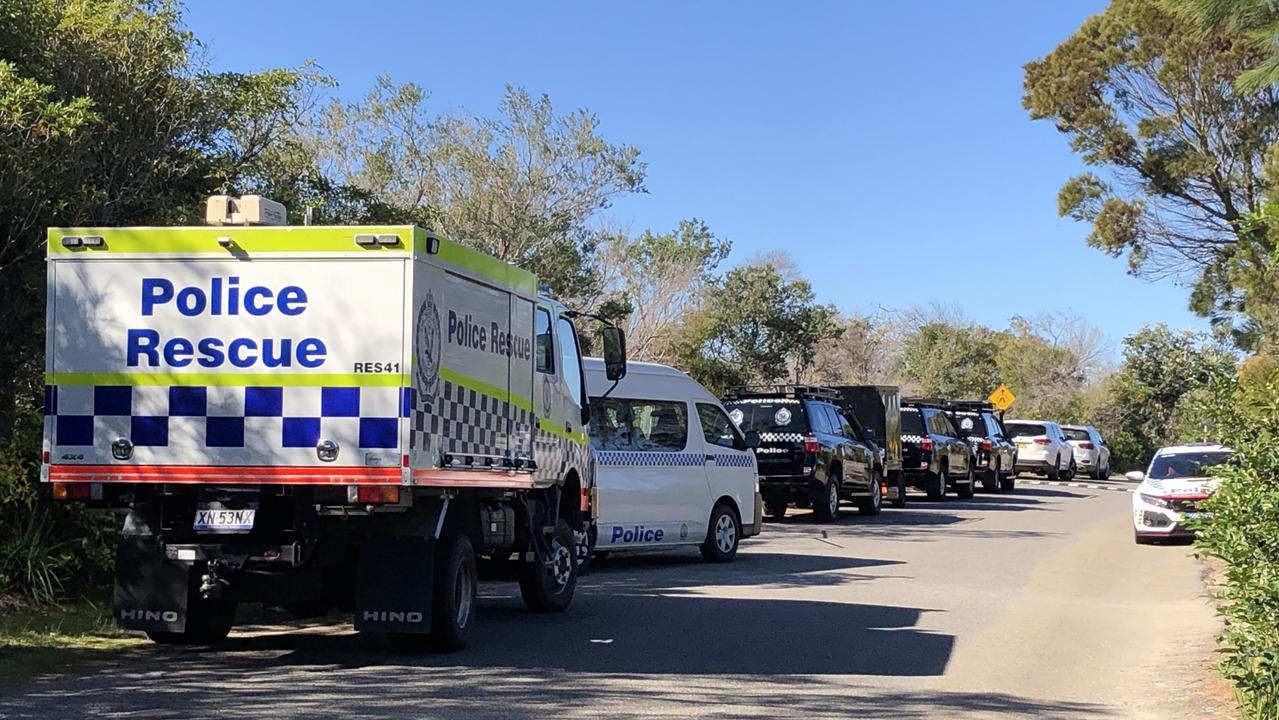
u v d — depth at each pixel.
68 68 12.66
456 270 9.11
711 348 39.19
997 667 9.53
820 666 9.36
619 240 38.91
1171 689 8.86
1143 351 56.44
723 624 11.29
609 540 14.98
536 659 9.41
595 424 15.13
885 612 12.18
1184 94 31.88
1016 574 15.64
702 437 16.64
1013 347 66.62
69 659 9.01
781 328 39.38
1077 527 22.89
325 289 8.41
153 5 13.98
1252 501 7.98
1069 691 8.74
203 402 8.48
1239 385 8.94
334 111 27.92
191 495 8.83
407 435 8.29
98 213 12.91
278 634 10.43
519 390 10.48
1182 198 33.09
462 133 28.62
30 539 10.66
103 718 7.15
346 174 27.83
